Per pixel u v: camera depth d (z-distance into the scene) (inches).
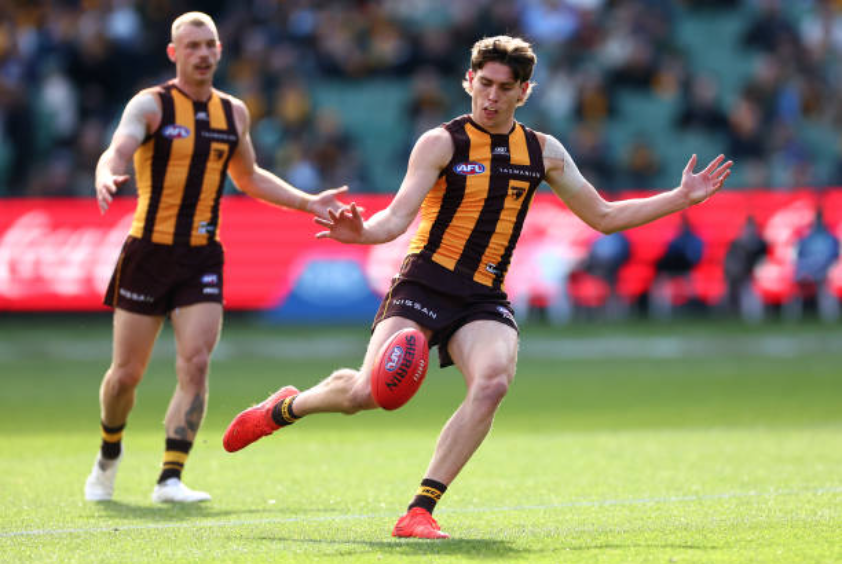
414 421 1457.9
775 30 3454.7
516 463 1088.2
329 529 746.8
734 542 668.7
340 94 3196.4
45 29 3065.9
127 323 897.5
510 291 2682.1
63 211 2546.8
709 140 3125.0
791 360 2185.0
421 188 723.4
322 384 741.9
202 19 910.4
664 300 2738.7
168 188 896.9
